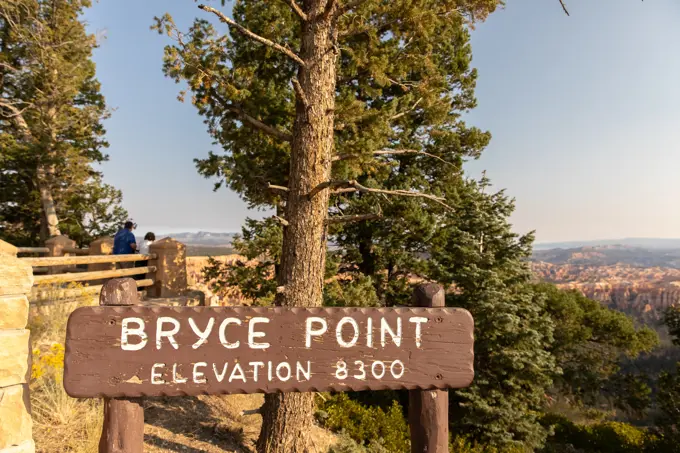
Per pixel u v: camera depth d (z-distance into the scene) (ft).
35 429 12.41
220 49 21.43
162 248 29.07
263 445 16.05
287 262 16.83
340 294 31.22
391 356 6.71
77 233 56.80
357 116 22.39
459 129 39.42
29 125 53.93
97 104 60.90
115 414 6.12
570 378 67.51
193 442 15.67
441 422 6.84
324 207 17.20
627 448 50.93
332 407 24.00
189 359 6.22
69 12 54.90
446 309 6.95
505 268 40.83
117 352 6.07
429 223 36.42
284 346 6.47
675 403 48.70
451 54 37.47
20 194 56.59
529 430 35.94
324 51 17.10
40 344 16.88
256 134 26.05
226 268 32.14
